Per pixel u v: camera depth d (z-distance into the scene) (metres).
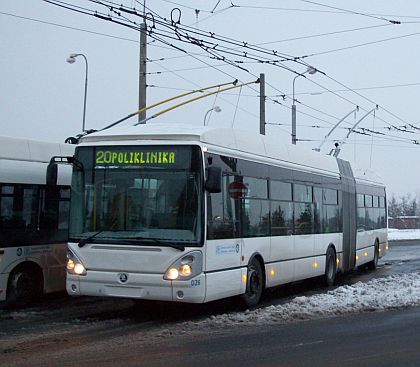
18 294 12.06
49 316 11.27
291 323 10.48
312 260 15.24
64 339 9.14
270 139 13.48
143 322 10.65
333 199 17.17
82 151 10.89
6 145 11.88
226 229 11.01
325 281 16.34
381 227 23.28
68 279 10.67
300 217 14.59
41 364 7.61
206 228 10.27
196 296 10.08
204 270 10.23
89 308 12.24
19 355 8.09
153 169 10.48
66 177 13.16
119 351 8.34
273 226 13.04
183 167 10.35
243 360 7.90
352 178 19.31
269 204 12.92
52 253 12.76
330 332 9.73
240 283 11.47
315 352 8.38
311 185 15.46
